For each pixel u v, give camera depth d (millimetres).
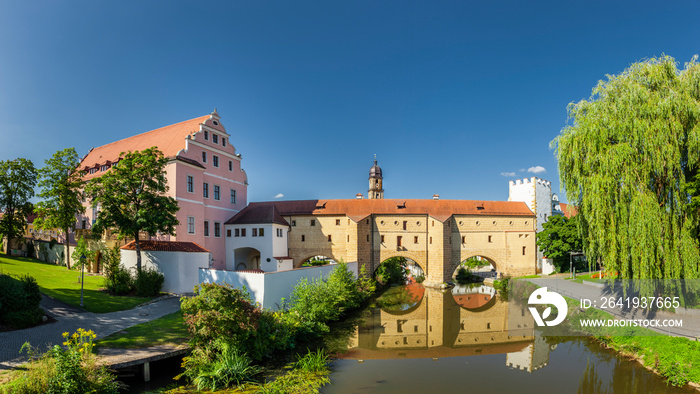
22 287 19391
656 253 20672
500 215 56750
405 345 24438
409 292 48531
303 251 52031
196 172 39969
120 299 26500
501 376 18406
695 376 15992
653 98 21250
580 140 23297
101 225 27969
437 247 53000
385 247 53938
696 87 21219
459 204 57625
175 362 16672
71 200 38062
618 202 21250
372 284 47500
